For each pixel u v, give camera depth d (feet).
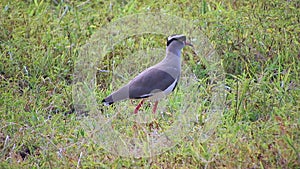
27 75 44.83
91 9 54.29
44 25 51.01
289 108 37.96
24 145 38.45
